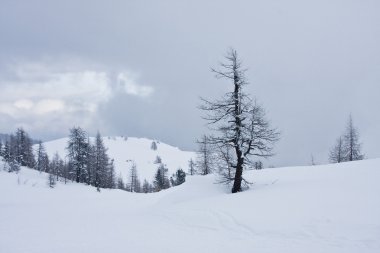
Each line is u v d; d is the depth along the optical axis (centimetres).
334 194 1608
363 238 1080
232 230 1407
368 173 2134
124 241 1270
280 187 2022
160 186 9038
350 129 5028
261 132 2383
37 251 1130
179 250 1109
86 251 1118
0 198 4319
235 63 2428
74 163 7275
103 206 3384
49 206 3334
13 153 7844
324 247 1051
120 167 18000
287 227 1296
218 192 2547
